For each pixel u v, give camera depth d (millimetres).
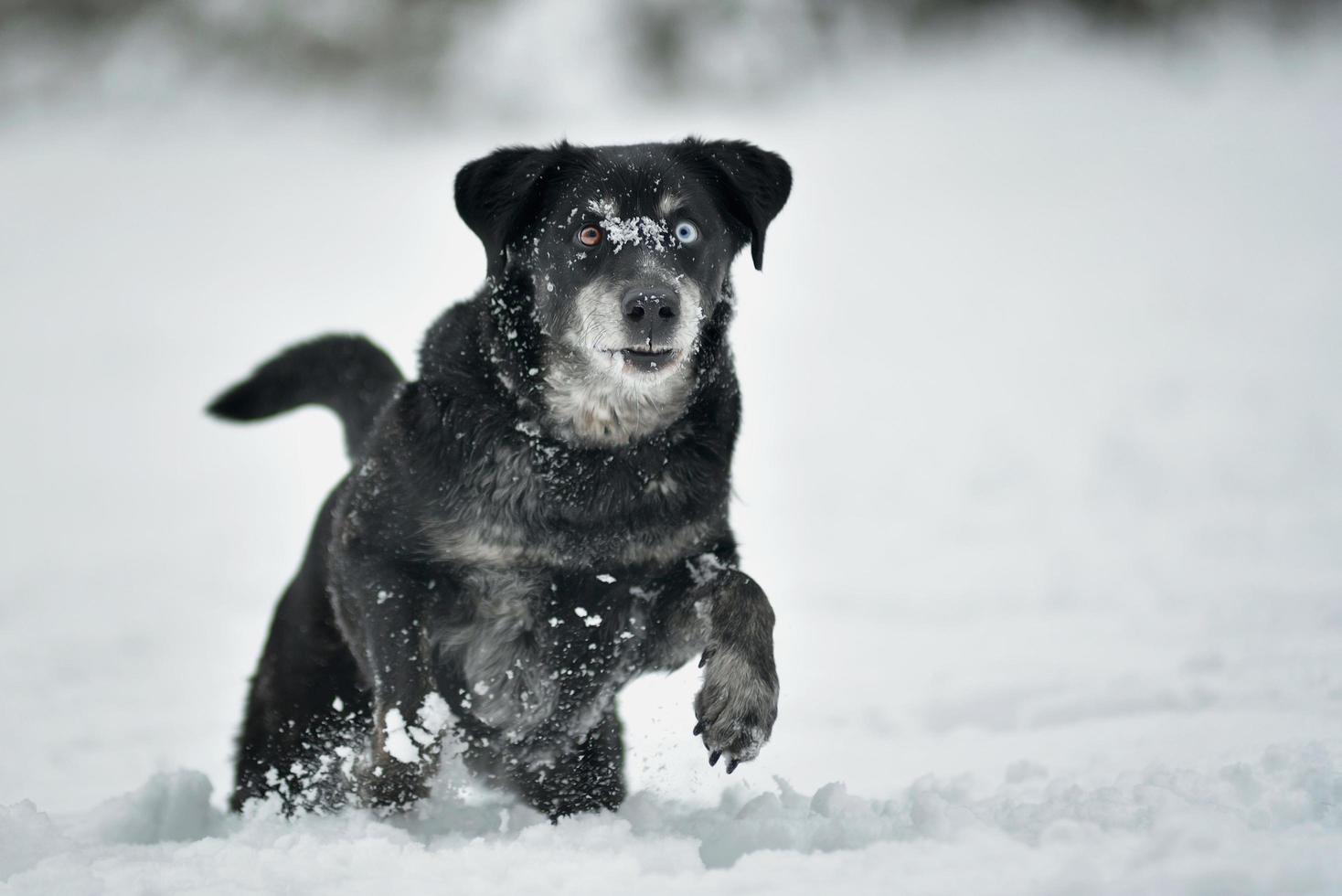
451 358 6059
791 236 31203
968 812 5027
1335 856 4188
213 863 4770
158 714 8320
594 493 5898
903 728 7410
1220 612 8914
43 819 5348
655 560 5992
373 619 5875
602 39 41656
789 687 8305
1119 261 26875
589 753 6258
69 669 9281
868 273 27891
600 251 6133
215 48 45562
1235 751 5812
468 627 6004
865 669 8562
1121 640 8602
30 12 46656
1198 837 4293
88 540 13688
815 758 6961
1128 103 40062
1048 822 4918
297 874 4641
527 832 5117
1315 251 26031
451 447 5902
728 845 5223
